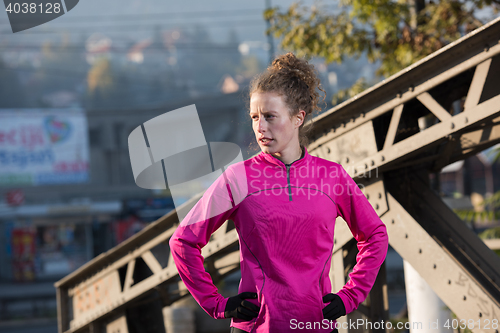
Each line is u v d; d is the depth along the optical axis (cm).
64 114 3469
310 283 213
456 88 355
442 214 408
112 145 3728
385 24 716
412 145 340
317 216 217
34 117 3409
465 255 389
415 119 378
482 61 306
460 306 330
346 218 240
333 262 402
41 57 7438
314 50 799
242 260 223
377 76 811
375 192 382
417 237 355
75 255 3142
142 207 3055
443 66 325
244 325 218
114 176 3747
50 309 2014
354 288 227
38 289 2709
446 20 692
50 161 3434
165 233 496
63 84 7512
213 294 223
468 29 695
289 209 215
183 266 224
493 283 373
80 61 7650
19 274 3025
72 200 3372
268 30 855
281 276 212
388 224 374
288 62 231
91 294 607
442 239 401
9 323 1812
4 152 3344
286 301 210
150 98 7019
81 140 3506
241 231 221
